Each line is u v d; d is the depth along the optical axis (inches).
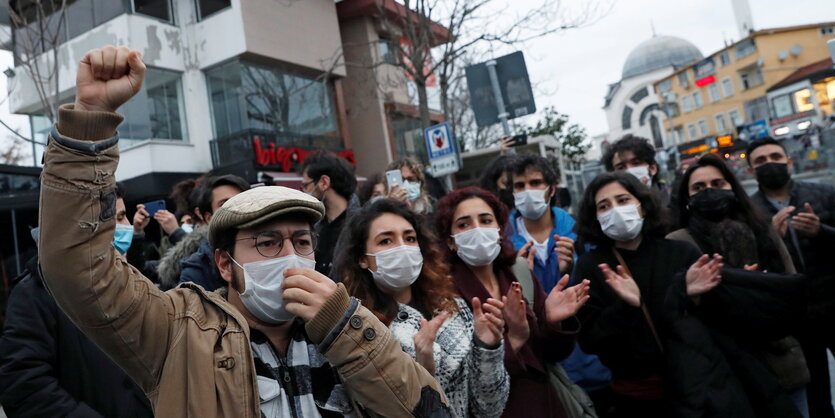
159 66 617.9
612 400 133.5
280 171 653.9
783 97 2016.5
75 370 98.7
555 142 642.8
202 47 649.6
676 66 3144.7
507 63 270.8
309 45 711.7
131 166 608.7
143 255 154.9
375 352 64.5
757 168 189.6
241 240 67.1
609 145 214.8
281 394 65.4
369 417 68.1
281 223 67.4
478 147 944.9
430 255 108.8
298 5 705.0
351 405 69.1
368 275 104.8
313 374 68.9
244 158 631.2
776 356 124.3
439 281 106.7
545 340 114.4
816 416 158.7
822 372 158.4
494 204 128.6
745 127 1235.9
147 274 157.6
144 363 62.1
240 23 629.3
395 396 64.7
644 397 120.1
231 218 66.2
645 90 3203.7
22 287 99.7
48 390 93.6
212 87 656.4
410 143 841.5
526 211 165.9
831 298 156.0
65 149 55.9
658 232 134.8
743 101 2378.2
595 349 124.6
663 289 126.2
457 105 853.8
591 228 138.6
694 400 106.8
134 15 599.5
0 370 93.8
